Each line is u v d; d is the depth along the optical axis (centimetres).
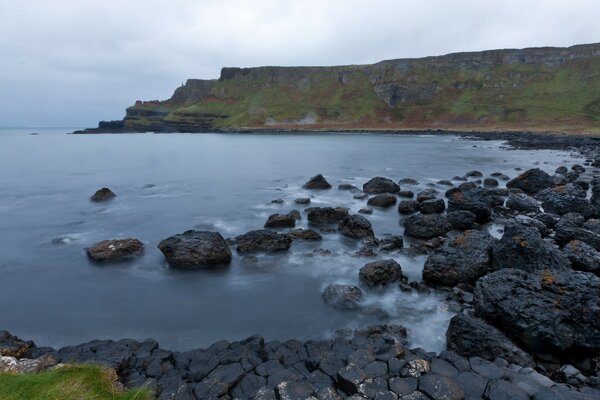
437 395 922
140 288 1881
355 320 1536
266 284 1889
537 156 7381
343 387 986
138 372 1139
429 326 1466
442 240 2373
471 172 4959
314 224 2856
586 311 1217
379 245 2333
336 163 6838
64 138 18788
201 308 1678
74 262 2225
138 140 15562
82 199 3994
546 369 1177
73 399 891
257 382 1050
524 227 1855
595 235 2130
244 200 3856
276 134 18375
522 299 1330
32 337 1488
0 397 855
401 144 11169
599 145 8750
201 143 12900
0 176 5591
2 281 1997
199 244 2125
